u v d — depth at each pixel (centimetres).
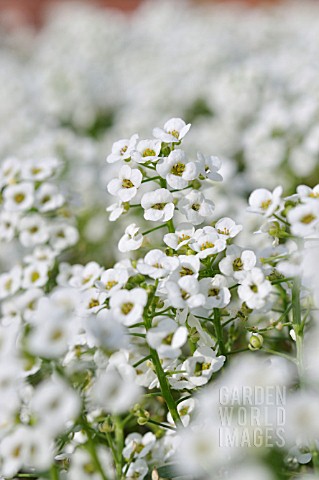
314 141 27
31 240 22
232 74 35
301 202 17
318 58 39
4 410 15
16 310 20
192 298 16
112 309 16
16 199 22
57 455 16
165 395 16
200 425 16
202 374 16
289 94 34
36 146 30
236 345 20
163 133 18
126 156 17
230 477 15
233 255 17
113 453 17
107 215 27
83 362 17
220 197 25
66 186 23
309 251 16
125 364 16
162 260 16
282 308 19
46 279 20
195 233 17
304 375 16
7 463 15
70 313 16
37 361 15
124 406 14
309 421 14
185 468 16
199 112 39
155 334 16
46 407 14
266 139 28
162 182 18
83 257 27
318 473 15
